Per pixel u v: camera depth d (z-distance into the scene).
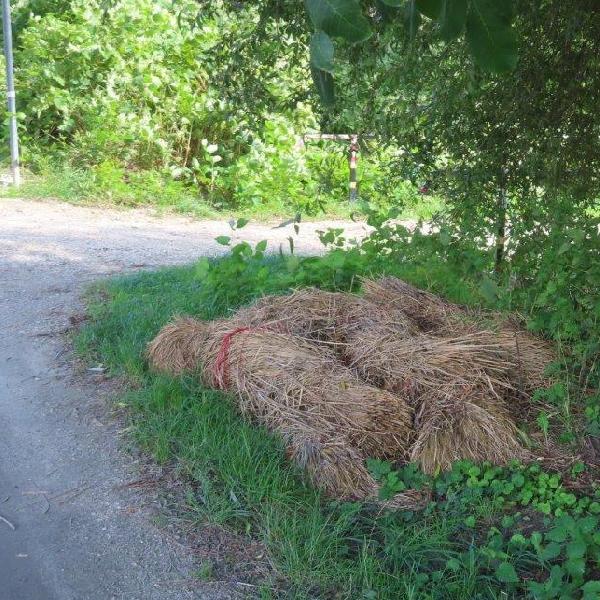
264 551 3.70
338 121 6.52
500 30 1.97
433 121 6.55
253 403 4.74
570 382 4.96
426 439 4.35
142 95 14.58
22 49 15.73
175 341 5.48
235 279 6.68
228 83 6.24
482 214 6.70
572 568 3.37
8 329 6.60
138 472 4.37
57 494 4.19
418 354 4.83
